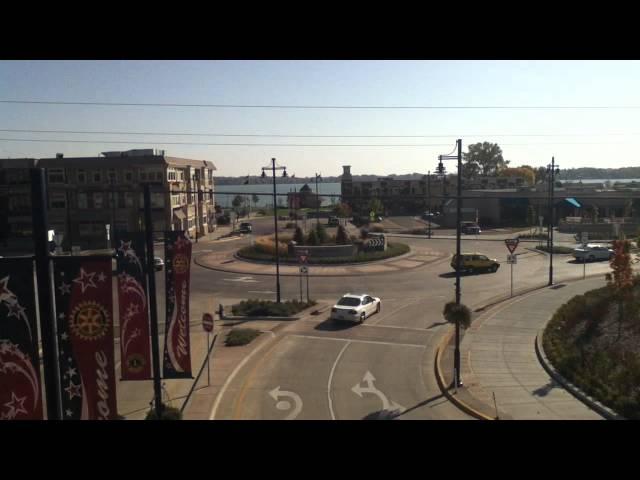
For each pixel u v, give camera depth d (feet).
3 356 34.91
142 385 59.26
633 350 62.28
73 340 36.50
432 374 62.69
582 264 136.98
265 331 81.35
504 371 62.34
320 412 51.80
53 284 36.11
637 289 83.51
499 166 468.34
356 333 79.87
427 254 158.51
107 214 187.01
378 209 287.89
